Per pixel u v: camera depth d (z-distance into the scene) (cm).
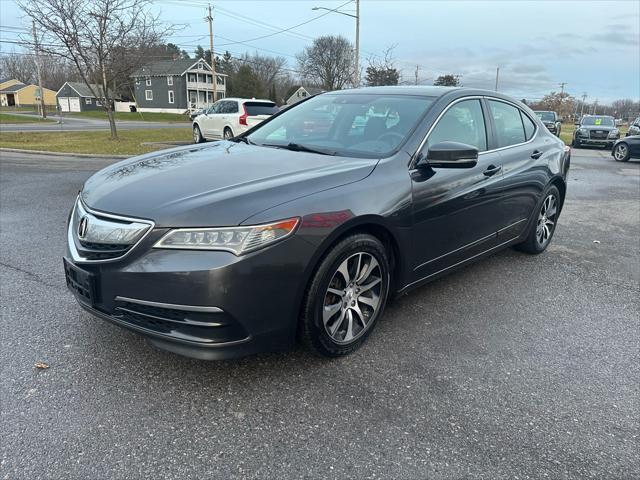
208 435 230
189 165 315
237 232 236
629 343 334
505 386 278
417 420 245
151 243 240
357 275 295
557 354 316
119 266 245
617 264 501
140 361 289
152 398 256
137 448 221
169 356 295
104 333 320
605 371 297
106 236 252
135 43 1950
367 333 313
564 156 523
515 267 481
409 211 313
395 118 358
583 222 694
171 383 269
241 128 1642
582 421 250
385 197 297
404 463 216
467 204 367
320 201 264
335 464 215
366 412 250
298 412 249
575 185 1059
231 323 240
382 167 309
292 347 289
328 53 6225
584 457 224
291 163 314
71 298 371
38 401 251
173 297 236
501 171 407
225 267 233
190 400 255
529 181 451
